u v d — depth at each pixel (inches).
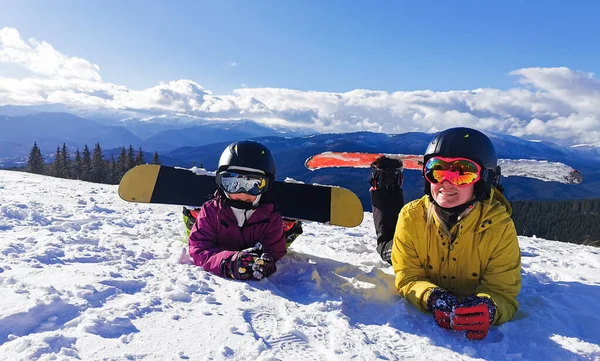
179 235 171.3
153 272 114.6
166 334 77.3
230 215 128.4
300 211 163.0
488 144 101.1
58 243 136.8
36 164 1919.3
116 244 143.3
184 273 113.7
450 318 88.7
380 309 104.3
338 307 99.4
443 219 103.3
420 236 108.5
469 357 79.9
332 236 208.8
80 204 245.3
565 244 248.4
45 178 413.4
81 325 76.0
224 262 115.0
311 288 113.0
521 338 90.5
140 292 98.0
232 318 87.0
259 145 129.6
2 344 68.4
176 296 96.0
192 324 82.5
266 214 130.7
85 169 1876.2
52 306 81.7
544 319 101.7
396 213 152.9
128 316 82.6
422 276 111.6
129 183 166.4
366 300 109.3
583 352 83.0
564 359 80.1
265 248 130.8
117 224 189.9
